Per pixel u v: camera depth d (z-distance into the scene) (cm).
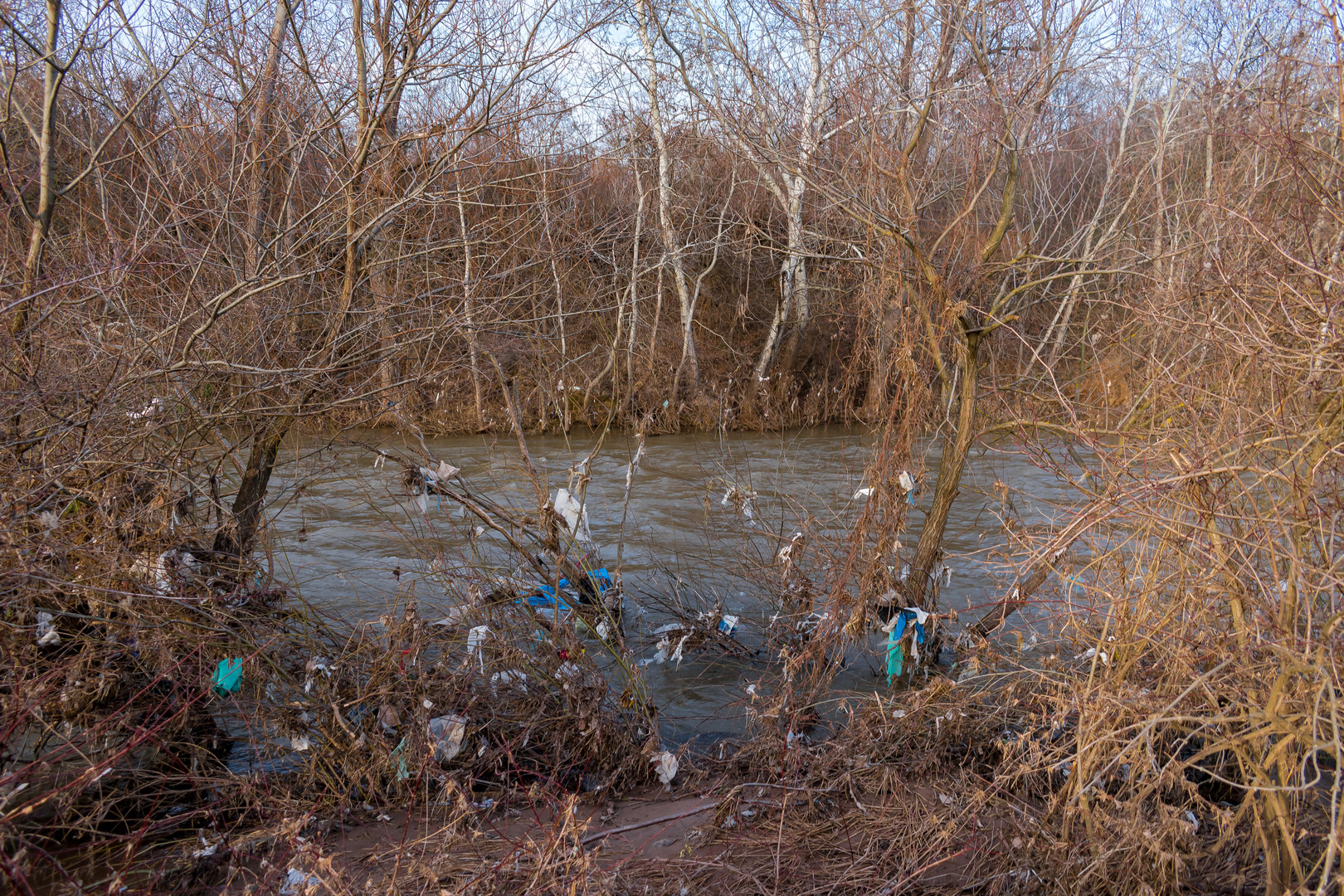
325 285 559
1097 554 442
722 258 2016
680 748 477
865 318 768
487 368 1123
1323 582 310
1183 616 379
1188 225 566
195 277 470
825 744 475
